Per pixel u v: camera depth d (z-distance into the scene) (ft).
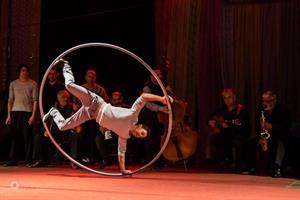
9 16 30.14
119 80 30.19
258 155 23.53
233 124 22.79
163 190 15.62
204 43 27.58
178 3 28.17
